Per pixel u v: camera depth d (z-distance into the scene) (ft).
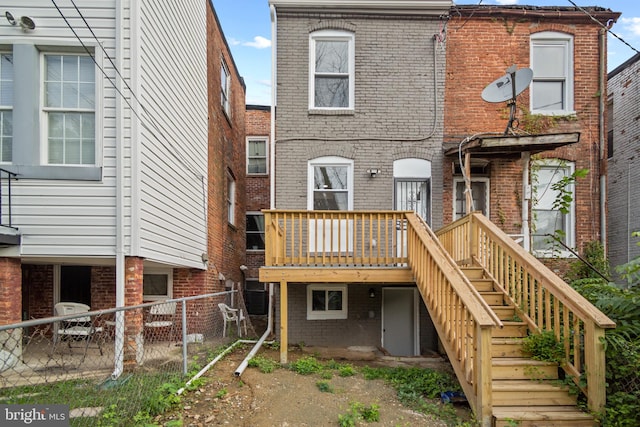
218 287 35.29
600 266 27.02
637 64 34.45
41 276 27.17
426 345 27.30
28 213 18.98
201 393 16.56
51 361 20.10
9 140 19.53
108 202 19.35
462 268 21.24
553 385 14.99
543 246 28.07
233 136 43.68
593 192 28.22
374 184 27.94
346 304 27.50
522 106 28.43
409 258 22.00
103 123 19.45
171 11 24.20
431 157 28.07
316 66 28.94
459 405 16.17
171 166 23.97
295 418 14.42
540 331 16.81
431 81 28.43
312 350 25.30
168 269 29.37
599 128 28.48
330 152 28.04
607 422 13.23
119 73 19.33
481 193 28.73
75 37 19.29
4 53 19.51
